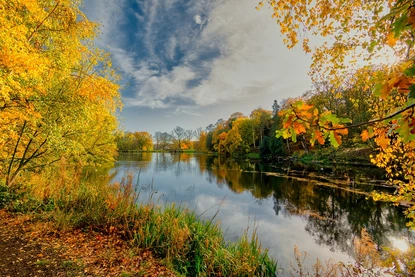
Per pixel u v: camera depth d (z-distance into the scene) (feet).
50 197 22.86
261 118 169.89
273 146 128.26
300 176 68.64
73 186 24.89
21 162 26.50
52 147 25.05
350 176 60.64
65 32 23.03
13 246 14.96
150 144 286.46
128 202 21.39
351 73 12.55
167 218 19.83
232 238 26.05
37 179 27.22
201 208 38.65
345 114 61.00
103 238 17.79
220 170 91.71
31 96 18.97
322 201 43.24
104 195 22.57
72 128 26.91
